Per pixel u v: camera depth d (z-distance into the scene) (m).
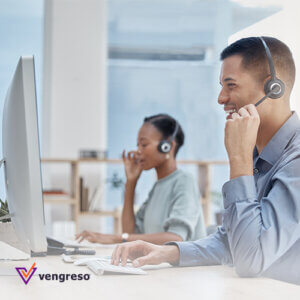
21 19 5.07
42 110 5.03
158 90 5.82
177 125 2.47
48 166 4.97
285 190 1.23
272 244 1.20
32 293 0.98
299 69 1.99
